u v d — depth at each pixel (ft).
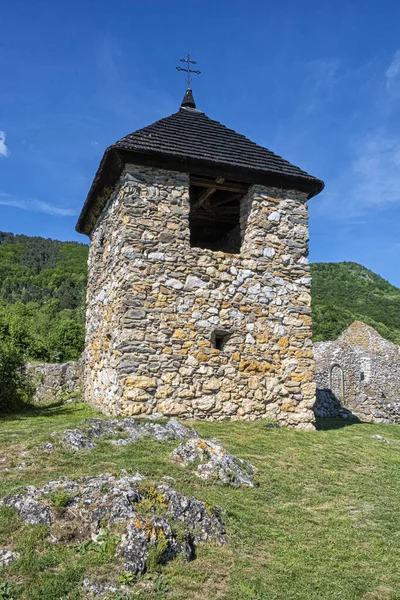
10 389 36.78
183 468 20.33
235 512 17.49
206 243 49.37
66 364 52.75
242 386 31.94
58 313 142.41
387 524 18.57
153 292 30.86
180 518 15.24
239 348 32.27
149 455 21.59
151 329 30.42
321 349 71.61
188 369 30.78
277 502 19.56
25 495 15.49
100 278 38.96
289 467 24.03
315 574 14.48
